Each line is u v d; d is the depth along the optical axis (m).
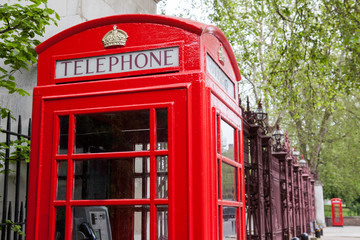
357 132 37.00
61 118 3.00
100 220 2.82
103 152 2.89
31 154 2.99
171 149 2.71
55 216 2.88
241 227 3.49
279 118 22.27
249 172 9.59
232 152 3.46
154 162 2.75
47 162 2.95
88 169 2.92
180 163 2.69
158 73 2.87
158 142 2.77
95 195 2.88
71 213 2.85
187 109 2.73
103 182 2.87
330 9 12.38
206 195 2.67
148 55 2.92
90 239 2.80
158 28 2.93
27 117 6.29
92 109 2.91
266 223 10.38
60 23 6.28
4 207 5.21
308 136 35.41
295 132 35.97
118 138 2.87
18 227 5.37
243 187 3.66
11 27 5.39
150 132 2.77
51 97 3.02
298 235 19.22
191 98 2.75
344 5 11.90
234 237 3.30
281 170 14.97
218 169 2.97
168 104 2.76
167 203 2.68
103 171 2.89
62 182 2.91
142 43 2.95
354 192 46.47
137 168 2.82
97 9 6.68
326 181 44.94
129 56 2.96
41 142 2.98
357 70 12.45
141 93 2.83
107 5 6.98
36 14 5.05
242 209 3.56
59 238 2.86
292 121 34.84
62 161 2.93
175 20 2.88
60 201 2.86
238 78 3.96
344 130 37.62
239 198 3.48
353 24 11.75
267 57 21.91
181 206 2.66
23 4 6.55
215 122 2.92
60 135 2.98
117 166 2.86
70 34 3.12
